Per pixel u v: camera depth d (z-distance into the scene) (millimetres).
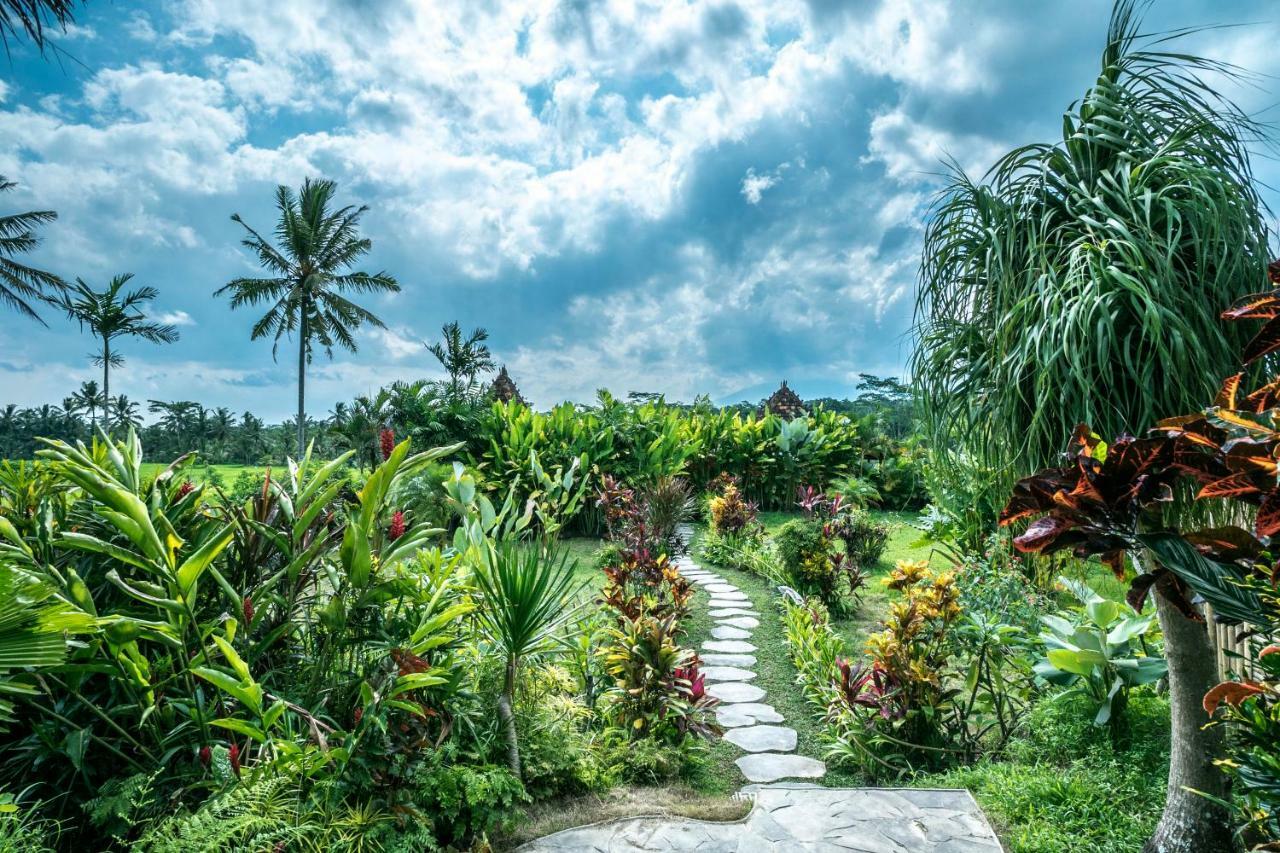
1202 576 1772
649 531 10156
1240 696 1763
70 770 2449
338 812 2539
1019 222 2676
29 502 2988
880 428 21078
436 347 33594
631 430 14641
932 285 2908
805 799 3295
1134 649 3672
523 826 3066
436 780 2816
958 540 6621
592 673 4652
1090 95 2643
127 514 2486
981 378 2727
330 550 3297
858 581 7348
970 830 3004
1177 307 2248
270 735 2598
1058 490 1978
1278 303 1650
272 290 27891
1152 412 2254
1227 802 2199
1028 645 4324
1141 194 2396
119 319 27922
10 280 22938
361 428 15711
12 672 2314
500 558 3406
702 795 3617
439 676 2977
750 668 5840
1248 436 1534
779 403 25016
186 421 42312
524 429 13461
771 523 15102
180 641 2576
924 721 4012
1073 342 2260
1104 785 3049
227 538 2656
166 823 2084
